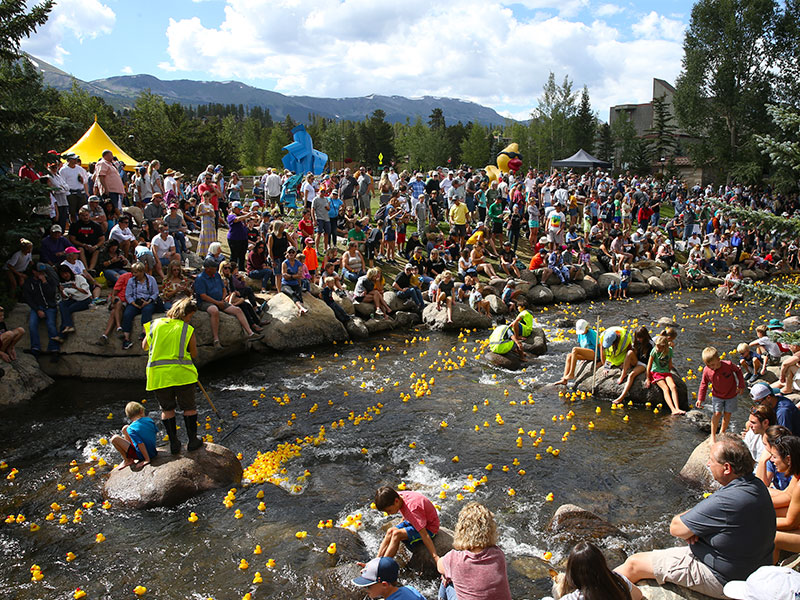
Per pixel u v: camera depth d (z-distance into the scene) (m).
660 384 11.22
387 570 5.05
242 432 9.81
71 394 11.38
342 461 8.91
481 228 21.69
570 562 4.02
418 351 14.91
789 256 30.33
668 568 5.09
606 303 22.12
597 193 30.38
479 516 4.88
